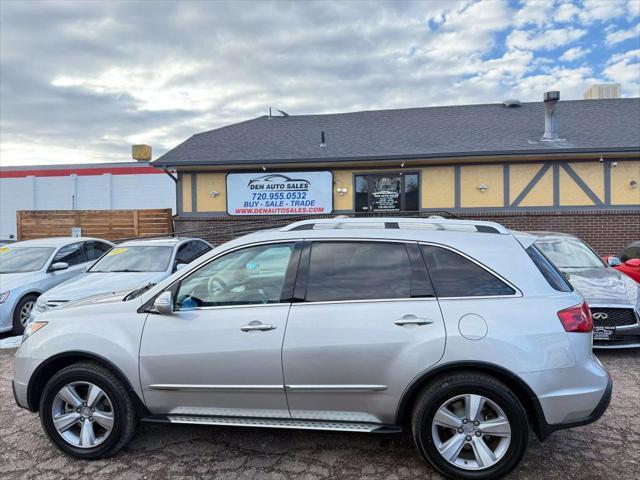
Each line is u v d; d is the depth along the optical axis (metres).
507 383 2.92
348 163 11.73
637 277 7.31
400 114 15.25
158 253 7.62
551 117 11.59
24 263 7.81
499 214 11.46
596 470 3.05
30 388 3.33
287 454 3.31
